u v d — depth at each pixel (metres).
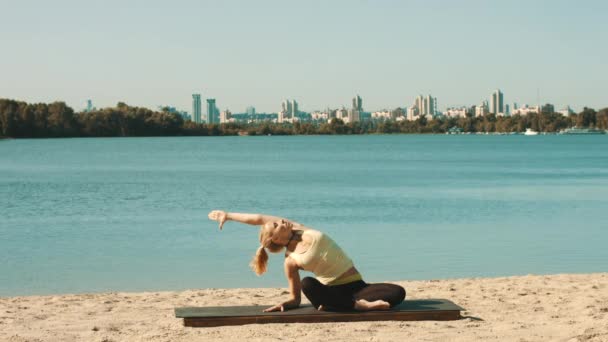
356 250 18.72
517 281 13.01
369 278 15.03
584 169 61.50
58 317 10.00
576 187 41.06
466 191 38.69
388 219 26.16
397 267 16.27
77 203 32.94
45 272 15.79
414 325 8.76
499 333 8.31
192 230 22.64
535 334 8.26
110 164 74.38
